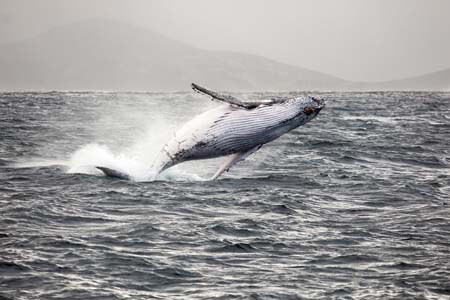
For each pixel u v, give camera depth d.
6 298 55.22
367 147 155.75
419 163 134.12
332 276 61.81
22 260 63.53
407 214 84.81
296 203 89.62
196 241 70.81
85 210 83.06
